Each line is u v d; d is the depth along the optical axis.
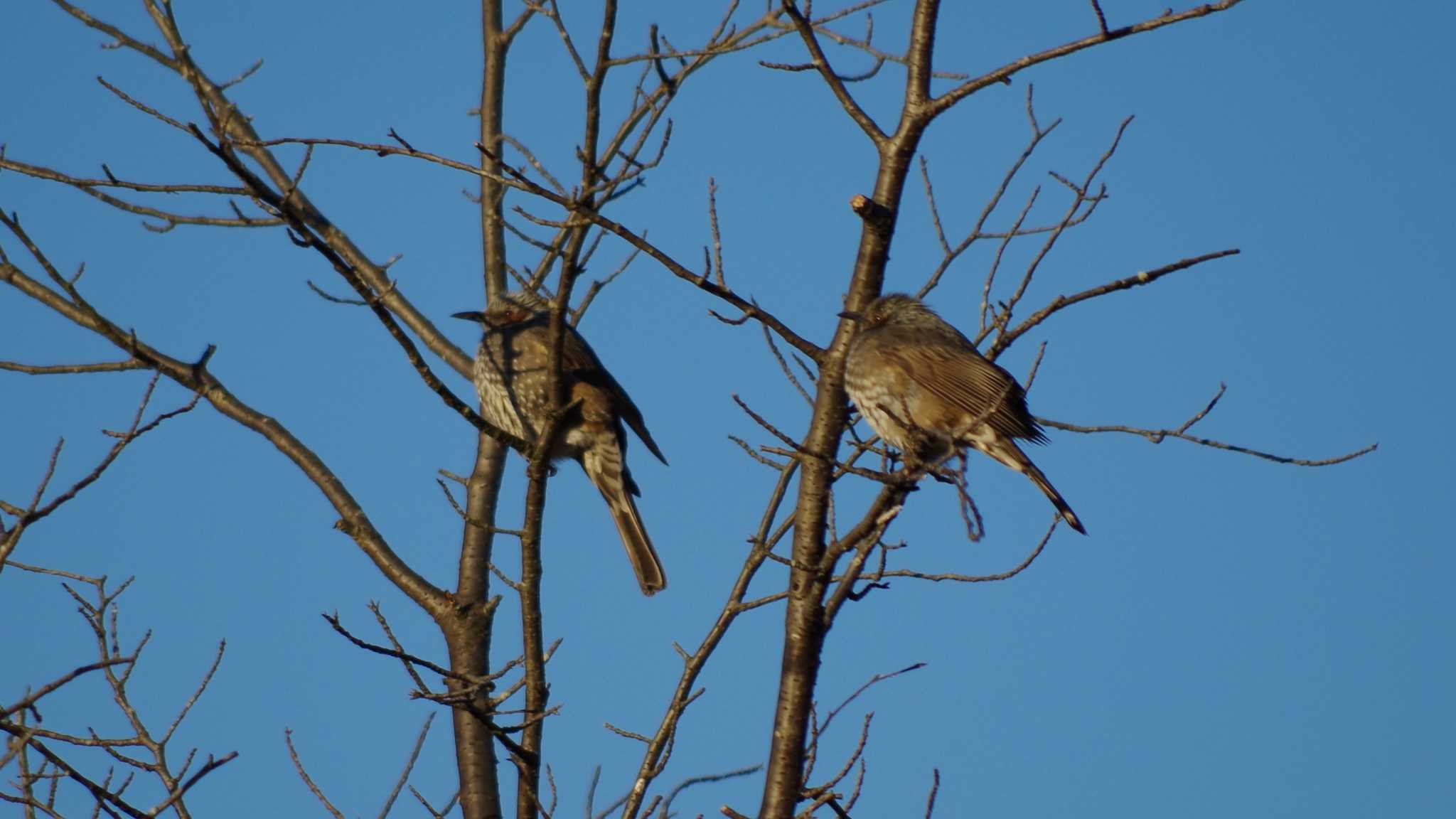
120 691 11.14
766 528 12.24
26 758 10.73
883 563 9.88
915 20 10.52
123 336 11.94
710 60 14.26
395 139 10.56
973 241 11.20
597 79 10.24
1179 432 10.80
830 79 10.62
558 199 10.54
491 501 15.05
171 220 15.09
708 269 10.67
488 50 16.94
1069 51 9.88
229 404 14.84
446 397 11.43
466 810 13.30
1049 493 12.88
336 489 14.56
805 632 9.95
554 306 11.16
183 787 9.72
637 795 10.73
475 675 13.80
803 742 9.96
